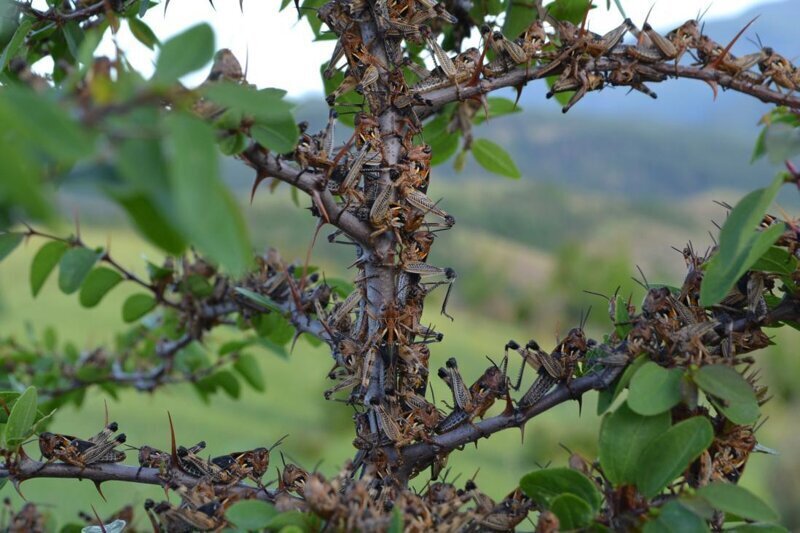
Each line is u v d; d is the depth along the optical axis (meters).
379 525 0.56
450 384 0.62
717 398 0.59
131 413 3.24
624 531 0.57
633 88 0.64
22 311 4.37
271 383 4.17
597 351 0.61
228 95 0.49
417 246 0.63
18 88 0.46
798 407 4.00
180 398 3.56
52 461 0.62
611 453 0.58
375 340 0.62
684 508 0.56
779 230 0.55
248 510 0.56
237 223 0.45
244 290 0.68
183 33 0.49
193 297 0.77
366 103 0.65
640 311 0.64
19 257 5.43
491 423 0.62
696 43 0.63
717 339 0.62
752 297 0.61
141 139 0.43
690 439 0.56
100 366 0.89
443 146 0.81
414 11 0.64
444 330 6.43
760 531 0.58
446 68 0.64
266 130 0.56
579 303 7.80
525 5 0.73
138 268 4.18
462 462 2.98
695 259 0.63
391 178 0.62
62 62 0.49
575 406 4.07
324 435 3.39
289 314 0.68
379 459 0.62
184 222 0.41
